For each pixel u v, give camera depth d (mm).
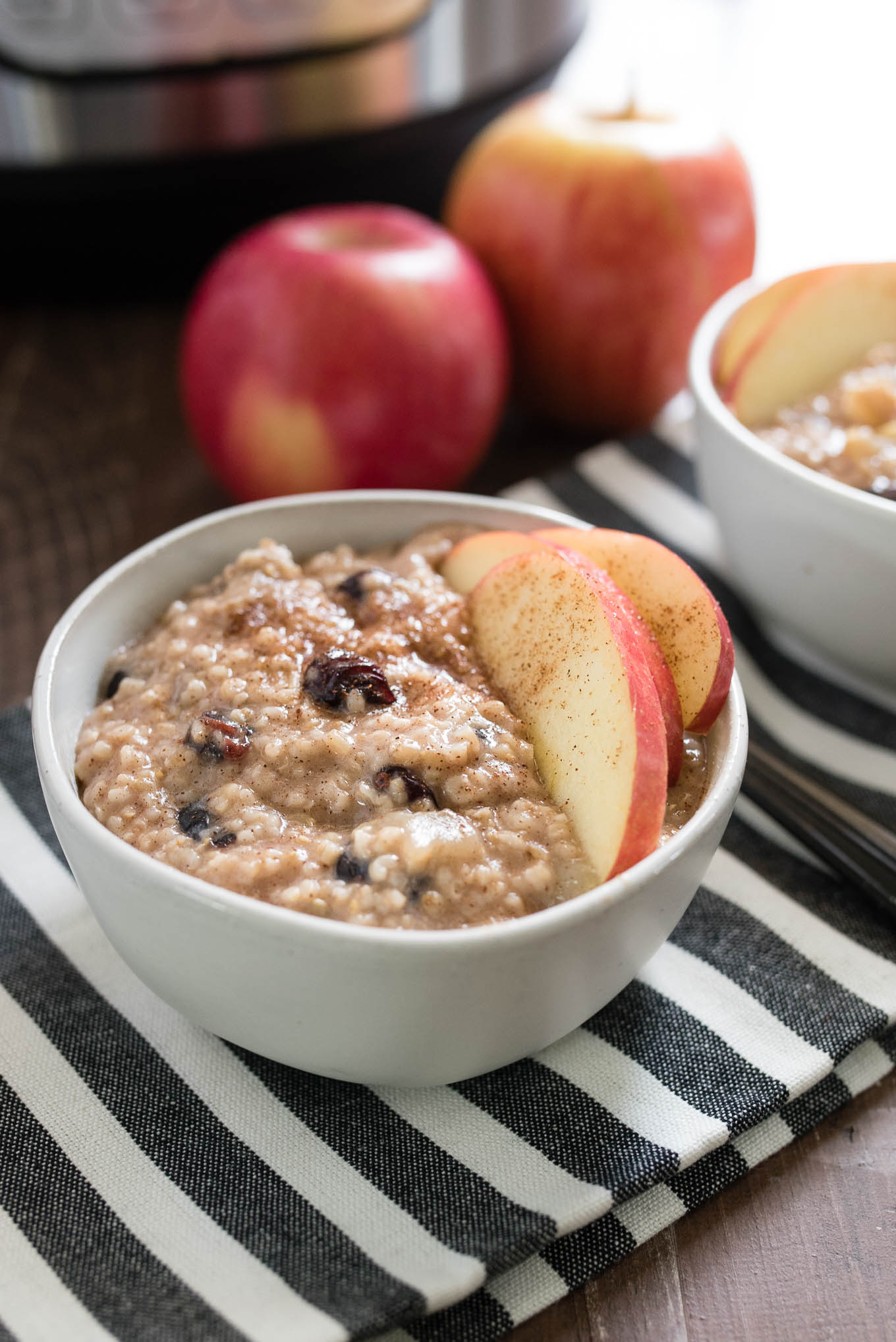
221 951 402
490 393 556
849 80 762
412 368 537
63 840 418
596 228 556
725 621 435
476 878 411
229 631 449
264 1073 431
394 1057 411
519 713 438
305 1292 402
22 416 596
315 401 536
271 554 462
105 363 617
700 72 757
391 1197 414
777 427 513
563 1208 410
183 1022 438
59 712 437
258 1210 413
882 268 512
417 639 449
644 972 446
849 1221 418
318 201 615
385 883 410
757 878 463
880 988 443
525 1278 410
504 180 566
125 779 427
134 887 404
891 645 485
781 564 489
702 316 570
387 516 476
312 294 532
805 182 695
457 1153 419
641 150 555
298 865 413
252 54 573
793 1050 433
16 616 530
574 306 566
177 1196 415
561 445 596
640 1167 415
